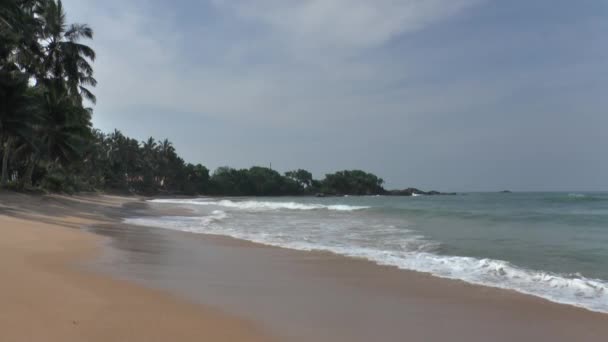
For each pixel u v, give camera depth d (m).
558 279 7.49
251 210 32.50
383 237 14.05
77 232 12.91
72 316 4.70
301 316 5.38
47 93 35.12
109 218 21.12
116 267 7.84
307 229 16.91
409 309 5.84
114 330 4.39
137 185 96.75
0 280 5.90
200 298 5.95
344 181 157.25
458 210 29.27
